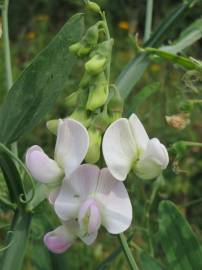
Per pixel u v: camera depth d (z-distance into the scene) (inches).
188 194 14.1
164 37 7.4
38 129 14.7
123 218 4.8
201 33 7.6
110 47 5.0
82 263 10.4
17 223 6.1
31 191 6.2
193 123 14.9
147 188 11.1
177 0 23.4
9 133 6.0
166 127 14.6
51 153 14.1
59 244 5.2
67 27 5.7
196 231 12.4
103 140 4.8
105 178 4.9
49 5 24.9
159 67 17.1
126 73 7.2
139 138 5.0
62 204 4.9
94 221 4.7
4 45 6.9
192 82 7.1
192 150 14.7
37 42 20.9
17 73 17.9
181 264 6.6
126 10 22.9
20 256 6.0
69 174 4.8
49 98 5.9
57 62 5.8
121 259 8.1
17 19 24.1
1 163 5.9
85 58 5.1
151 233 8.2
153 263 6.6
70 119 4.9
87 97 5.0
